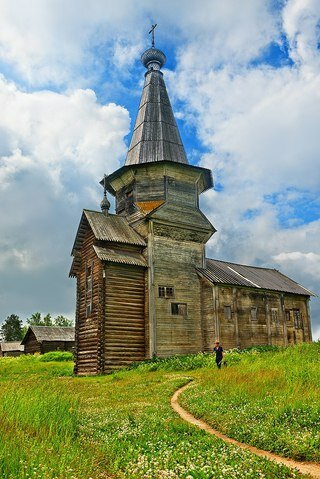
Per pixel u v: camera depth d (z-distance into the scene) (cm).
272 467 757
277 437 988
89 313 3344
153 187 3694
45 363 4531
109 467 727
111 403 1597
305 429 1016
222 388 1658
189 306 3516
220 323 3522
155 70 4412
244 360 2558
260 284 4050
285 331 4125
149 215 3478
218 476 682
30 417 936
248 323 3778
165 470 706
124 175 3819
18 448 705
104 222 3541
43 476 592
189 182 3834
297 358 2180
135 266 3347
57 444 783
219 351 2462
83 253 3628
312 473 796
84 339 3319
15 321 12369
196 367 2775
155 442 926
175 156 3947
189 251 3675
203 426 1225
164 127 4034
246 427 1095
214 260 4384
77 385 2250
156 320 3284
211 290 3566
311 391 1349
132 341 3206
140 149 3938
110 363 3058
